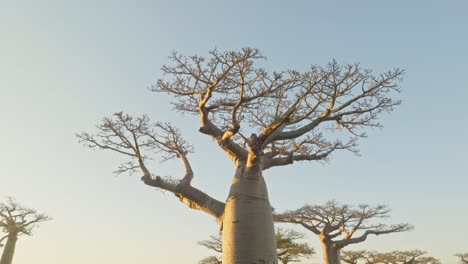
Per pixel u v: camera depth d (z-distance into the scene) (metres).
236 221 9.91
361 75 10.89
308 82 10.65
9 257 28.88
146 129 12.21
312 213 25.67
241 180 10.47
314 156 12.57
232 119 10.47
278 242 28.45
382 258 36.62
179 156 13.38
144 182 11.69
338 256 25.27
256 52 10.19
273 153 12.14
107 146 12.10
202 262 29.05
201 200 11.34
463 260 37.09
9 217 30.03
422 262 36.22
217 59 10.37
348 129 12.31
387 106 11.69
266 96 10.96
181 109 13.44
